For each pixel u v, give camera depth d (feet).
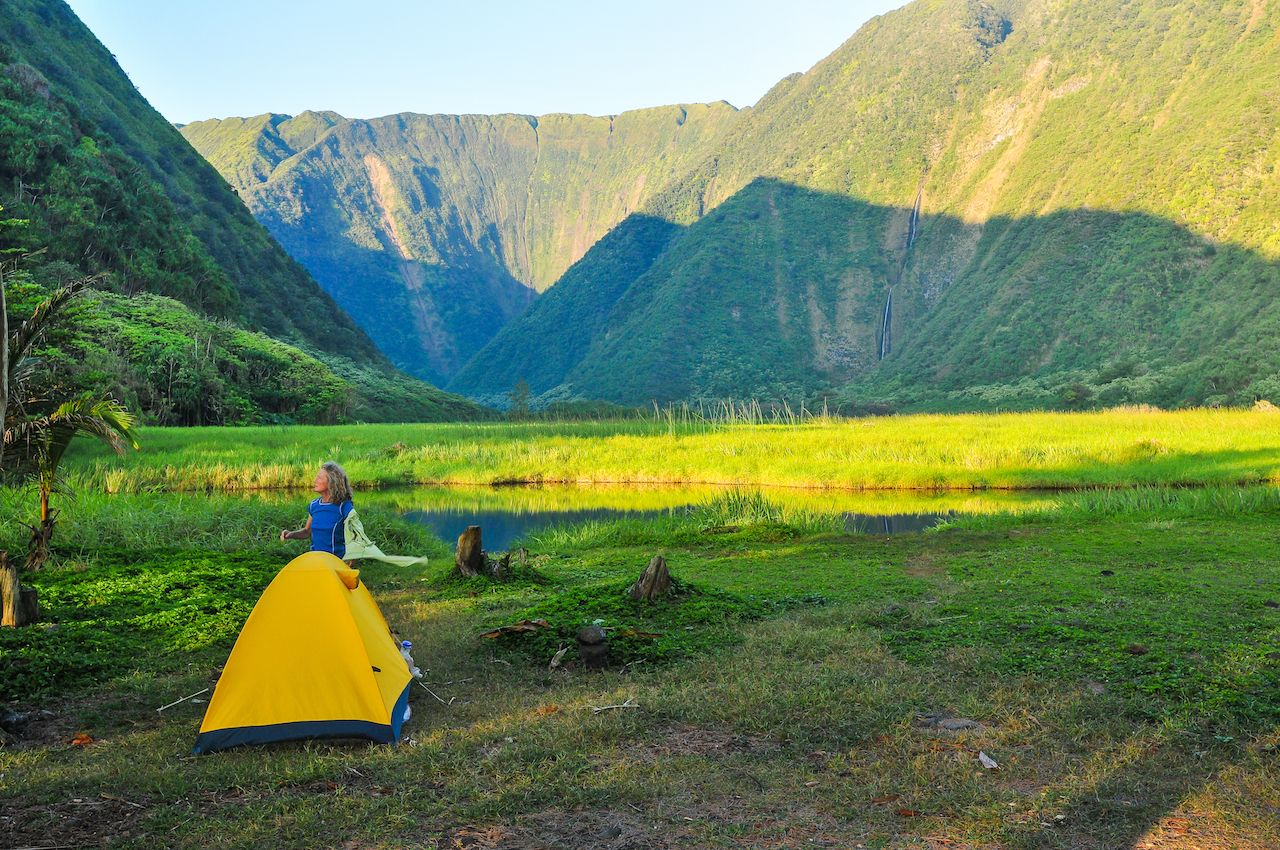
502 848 13.93
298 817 14.88
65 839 14.19
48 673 22.86
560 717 19.76
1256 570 35.73
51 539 43.47
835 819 14.79
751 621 28.68
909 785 15.93
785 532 51.57
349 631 19.06
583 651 24.04
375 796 15.85
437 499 88.02
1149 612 27.73
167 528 49.39
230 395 186.91
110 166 272.92
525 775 16.61
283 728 18.37
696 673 22.85
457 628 28.12
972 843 13.89
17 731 19.38
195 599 31.50
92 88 371.56
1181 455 100.58
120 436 39.50
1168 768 16.31
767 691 20.77
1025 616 27.53
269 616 18.94
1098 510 59.88
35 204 227.81
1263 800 14.96
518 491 95.55
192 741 18.65
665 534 53.16
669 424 157.38
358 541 25.17
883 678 21.61
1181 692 19.72
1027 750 17.34
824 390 547.49
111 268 232.12
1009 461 101.76
